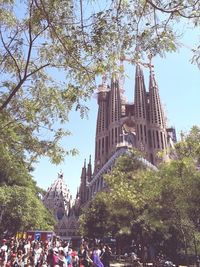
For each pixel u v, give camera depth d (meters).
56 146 16.44
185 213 29.58
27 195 49.81
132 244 66.44
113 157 153.12
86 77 12.66
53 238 57.50
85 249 26.30
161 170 32.59
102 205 77.62
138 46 10.27
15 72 14.46
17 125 15.34
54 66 13.35
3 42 12.59
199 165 31.12
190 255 45.44
